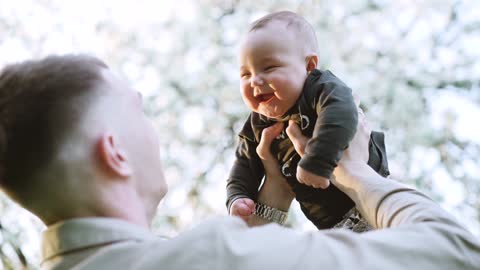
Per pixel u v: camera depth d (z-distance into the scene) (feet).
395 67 19.85
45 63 4.13
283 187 6.20
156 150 4.38
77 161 3.95
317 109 5.63
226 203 6.35
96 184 3.99
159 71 20.66
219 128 20.45
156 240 3.79
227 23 21.35
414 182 19.38
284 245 3.61
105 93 4.18
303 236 3.71
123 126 4.18
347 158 5.22
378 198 4.50
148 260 3.62
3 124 3.92
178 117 20.35
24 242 16.34
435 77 20.06
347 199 5.85
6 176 3.98
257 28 6.12
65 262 3.85
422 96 19.97
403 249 3.68
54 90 3.98
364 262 3.57
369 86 19.07
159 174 4.35
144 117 4.42
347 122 5.29
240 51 6.11
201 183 20.24
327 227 5.98
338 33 20.10
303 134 5.76
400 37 20.88
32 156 3.92
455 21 21.31
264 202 6.21
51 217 4.01
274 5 21.24
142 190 4.22
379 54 20.51
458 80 20.40
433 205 4.22
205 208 20.07
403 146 19.40
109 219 3.93
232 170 6.44
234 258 3.52
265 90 5.91
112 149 4.05
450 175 19.70
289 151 5.96
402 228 3.86
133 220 4.07
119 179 4.08
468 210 19.69
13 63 4.18
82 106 4.03
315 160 5.19
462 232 3.91
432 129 19.48
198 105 20.44
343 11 20.83
